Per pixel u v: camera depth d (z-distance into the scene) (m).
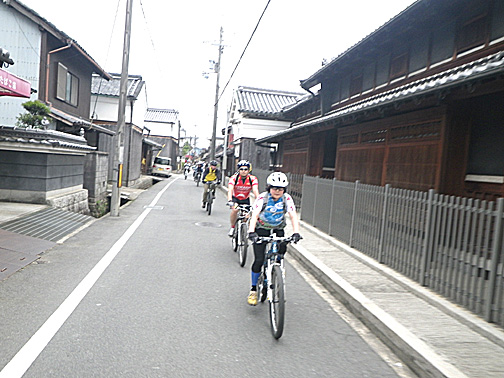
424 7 8.66
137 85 27.61
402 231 6.45
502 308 4.27
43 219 9.30
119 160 12.12
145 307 4.89
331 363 3.77
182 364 3.57
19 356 3.53
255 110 28.36
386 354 4.04
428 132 8.01
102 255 7.29
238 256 7.88
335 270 6.70
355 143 11.46
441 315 4.79
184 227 10.93
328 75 15.10
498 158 7.04
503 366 3.54
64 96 17.72
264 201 4.84
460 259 5.01
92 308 4.74
